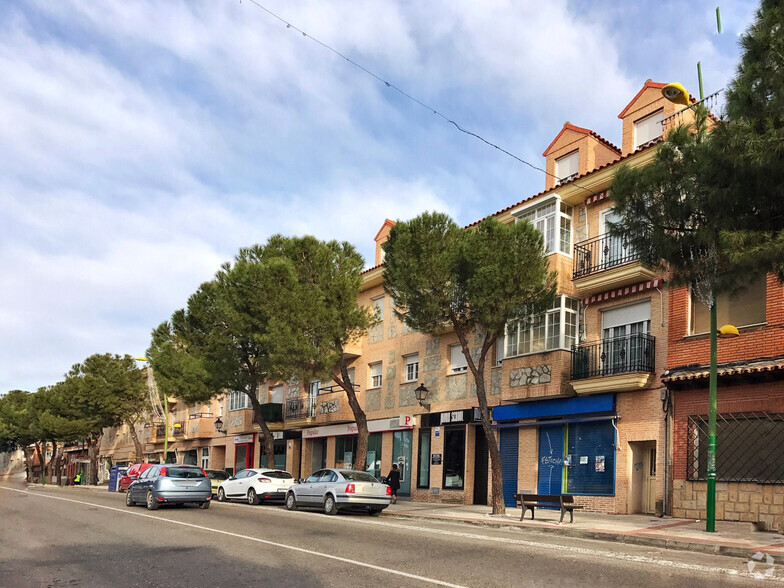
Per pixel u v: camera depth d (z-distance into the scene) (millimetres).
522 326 20484
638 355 19891
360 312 25438
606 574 9625
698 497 17969
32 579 9633
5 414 77375
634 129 23672
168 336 34938
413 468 28391
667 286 13297
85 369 52094
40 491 39625
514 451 24250
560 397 22062
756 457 16875
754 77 10969
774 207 11227
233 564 10625
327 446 34281
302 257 25594
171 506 22812
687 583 9000
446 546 12562
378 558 11109
